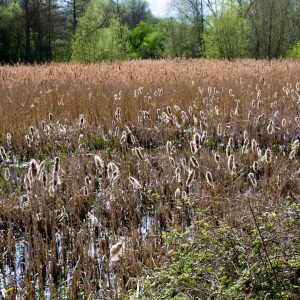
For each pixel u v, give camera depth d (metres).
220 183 6.51
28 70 18.64
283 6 42.97
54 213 5.70
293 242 3.99
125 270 4.48
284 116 9.75
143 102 11.12
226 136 9.34
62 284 4.54
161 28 61.88
